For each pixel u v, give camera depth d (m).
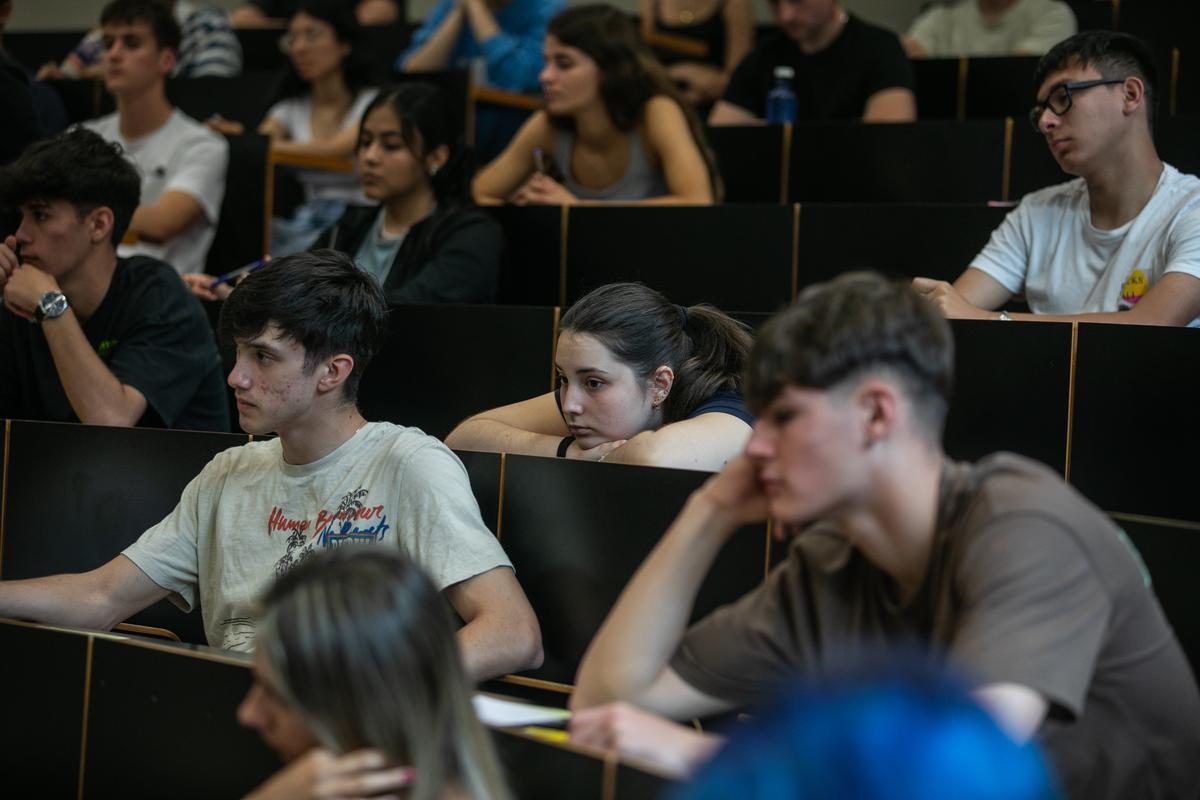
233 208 7.84
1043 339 4.57
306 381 4.12
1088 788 2.60
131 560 4.33
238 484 4.33
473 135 8.97
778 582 2.90
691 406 4.54
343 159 8.94
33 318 5.43
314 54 9.14
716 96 10.02
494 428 4.91
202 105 9.30
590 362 4.51
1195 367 4.34
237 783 3.25
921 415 2.53
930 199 7.14
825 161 7.38
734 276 6.36
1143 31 9.17
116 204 5.67
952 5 9.99
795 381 2.51
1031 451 4.59
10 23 13.91
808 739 1.35
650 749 2.69
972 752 1.31
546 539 4.16
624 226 6.54
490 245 6.52
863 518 2.60
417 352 5.87
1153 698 2.62
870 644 2.67
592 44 7.19
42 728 3.60
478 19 9.98
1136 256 5.15
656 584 2.90
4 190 5.53
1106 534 2.54
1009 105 8.35
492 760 2.49
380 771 2.40
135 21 7.70
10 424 4.93
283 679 2.42
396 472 4.11
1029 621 2.42
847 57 8.28
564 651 4.12
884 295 2.54
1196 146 6.45
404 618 2.41
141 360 5.59
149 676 3.43
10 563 4.92
